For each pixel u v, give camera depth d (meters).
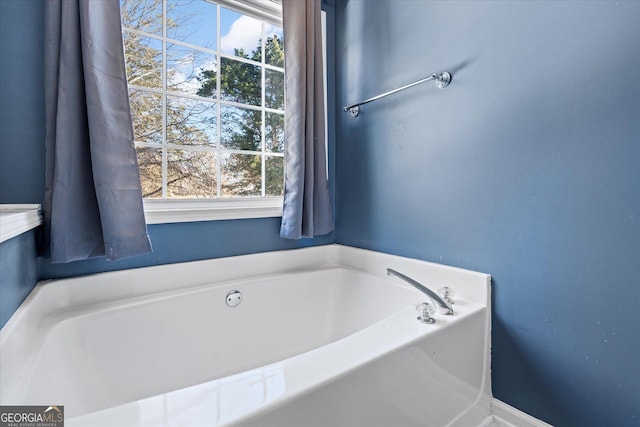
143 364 1.17
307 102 1.62
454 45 1.25
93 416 0.54
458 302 1.16
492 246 1.15
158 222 1.33
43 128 1.10
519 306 1.08
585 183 0.92
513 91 1.08
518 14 1.06
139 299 1.22
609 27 0.86
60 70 1.03
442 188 1.32
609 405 0.88
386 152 1.57
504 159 1.11
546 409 1.02
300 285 1.59
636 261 0.83
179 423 0.53
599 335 0.90
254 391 0.61
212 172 1.58
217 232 1.50
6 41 1.04
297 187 1.58
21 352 0.79
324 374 0.67
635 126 0.82
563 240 0.97
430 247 1.38
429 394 0.91
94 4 1.07
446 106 1.29
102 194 1.07
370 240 1.67
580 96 0.92
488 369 1.14
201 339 1.31
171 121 1.46
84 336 1.05
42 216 1.05
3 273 0.73
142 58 1.38
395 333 0.89
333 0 1.85
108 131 1.09
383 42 1.57
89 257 1.11
